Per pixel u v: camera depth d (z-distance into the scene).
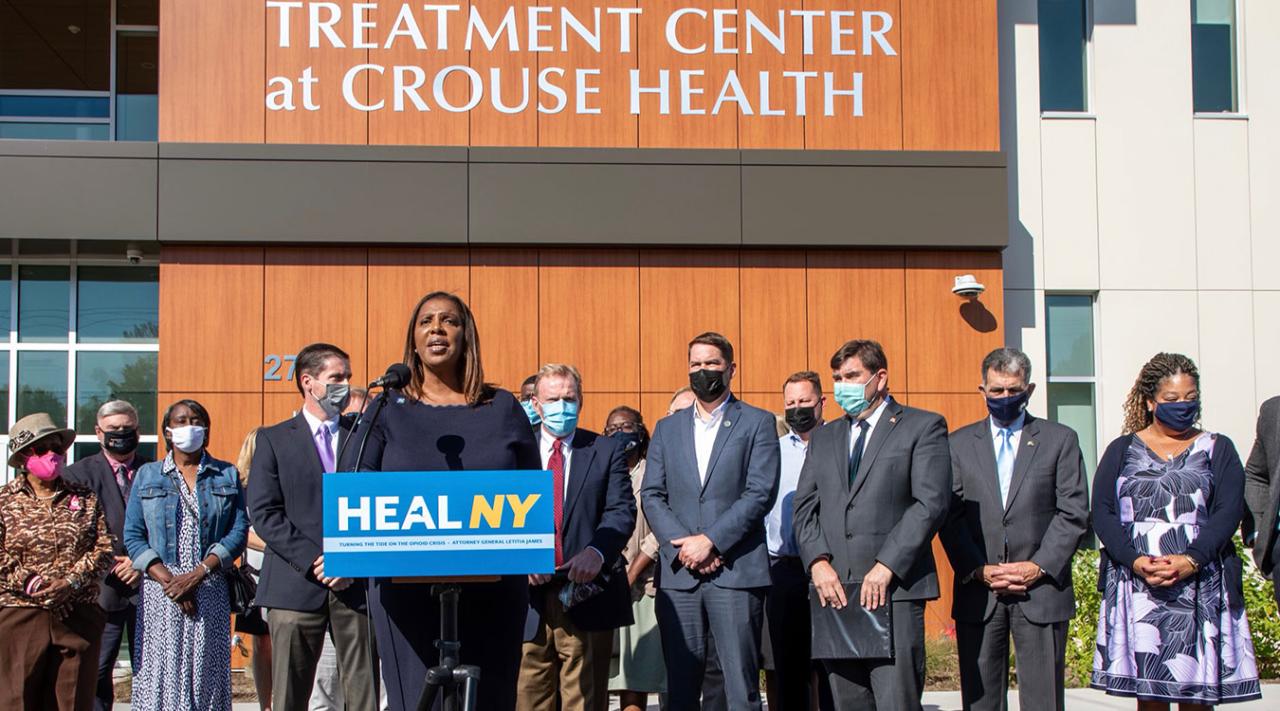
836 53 10.51
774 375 10.28
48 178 9.76
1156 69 11.39
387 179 9.98
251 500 5.46
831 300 10.37
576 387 5.57
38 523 5.70
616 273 10.27
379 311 10.05
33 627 5.65
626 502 5.48
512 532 3.35
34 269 11.20
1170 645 5.19
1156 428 5.45
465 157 10.05
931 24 10.56
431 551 3.32
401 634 3.68
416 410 3.69
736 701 5.38
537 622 5.36
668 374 10.23
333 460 5.55
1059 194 11.21
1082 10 11.55
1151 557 5.22
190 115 10.01
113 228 9.77
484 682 3.68
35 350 11.15
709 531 5.42
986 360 5.59
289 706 5.41
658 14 10.43
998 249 10.45
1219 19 11.62
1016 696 8.05
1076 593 9.12
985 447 5.57
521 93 10.29
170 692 5.80
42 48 11.84
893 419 5.54
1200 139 11.35
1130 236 11.23
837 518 5.48
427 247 10.12
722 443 5.62
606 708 5.56
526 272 10.20
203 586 5.91
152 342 11.30
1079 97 11.49
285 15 10.12
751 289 10.33
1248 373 11.20
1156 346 11.17
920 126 10.50
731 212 10.18
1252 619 8.77
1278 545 5.57
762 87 10.45
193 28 10.05
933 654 8.93
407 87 10.20
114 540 5.98
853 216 10.25
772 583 6.08
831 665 5.51
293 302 9.98
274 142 10.02
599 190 10.12
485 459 3.63
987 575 5.35
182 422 6.09
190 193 9.83
